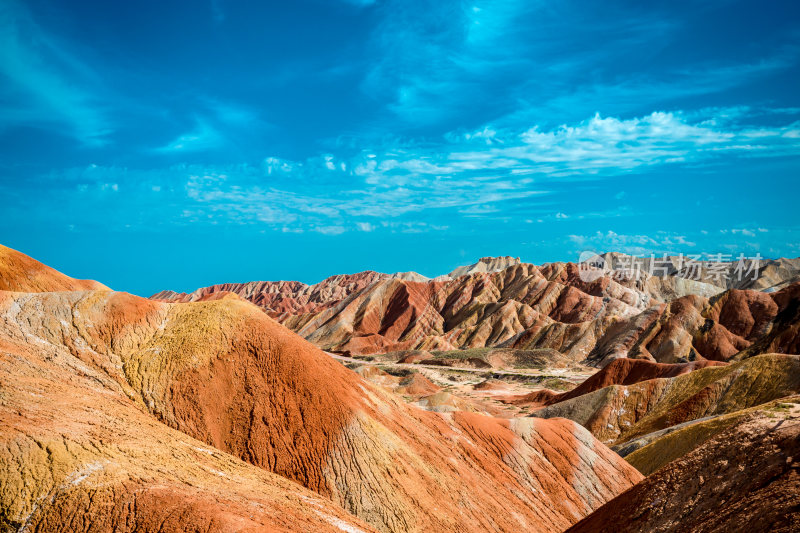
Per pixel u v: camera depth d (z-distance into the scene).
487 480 42.69
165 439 29.34
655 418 78.31
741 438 20.67
